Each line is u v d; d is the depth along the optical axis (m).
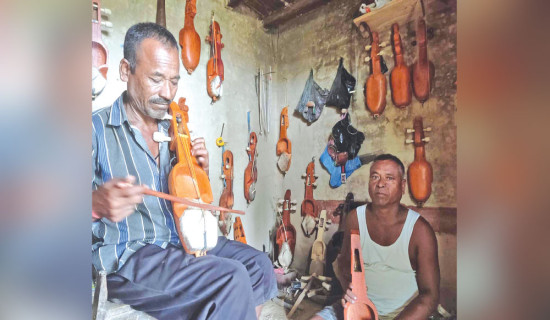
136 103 1.58
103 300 1.29
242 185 2.30
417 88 1.87
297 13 2.48
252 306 1.62
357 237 2.05
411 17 1.89
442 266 1.75
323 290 2.19
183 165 1.65
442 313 1.74
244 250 1.97
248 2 2.38
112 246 1.41
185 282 1.49
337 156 2.23
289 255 2.39
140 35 1.61
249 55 2.41
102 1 1.48
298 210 2.46
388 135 1.99
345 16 2.22
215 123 2.09
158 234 1.56
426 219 1.82
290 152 2.53
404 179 1.91
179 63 1.83
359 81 2.14
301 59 2.48
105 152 1.45
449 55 1.75
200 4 2.04
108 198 1.43
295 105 2.52
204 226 1.59
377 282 1.98
